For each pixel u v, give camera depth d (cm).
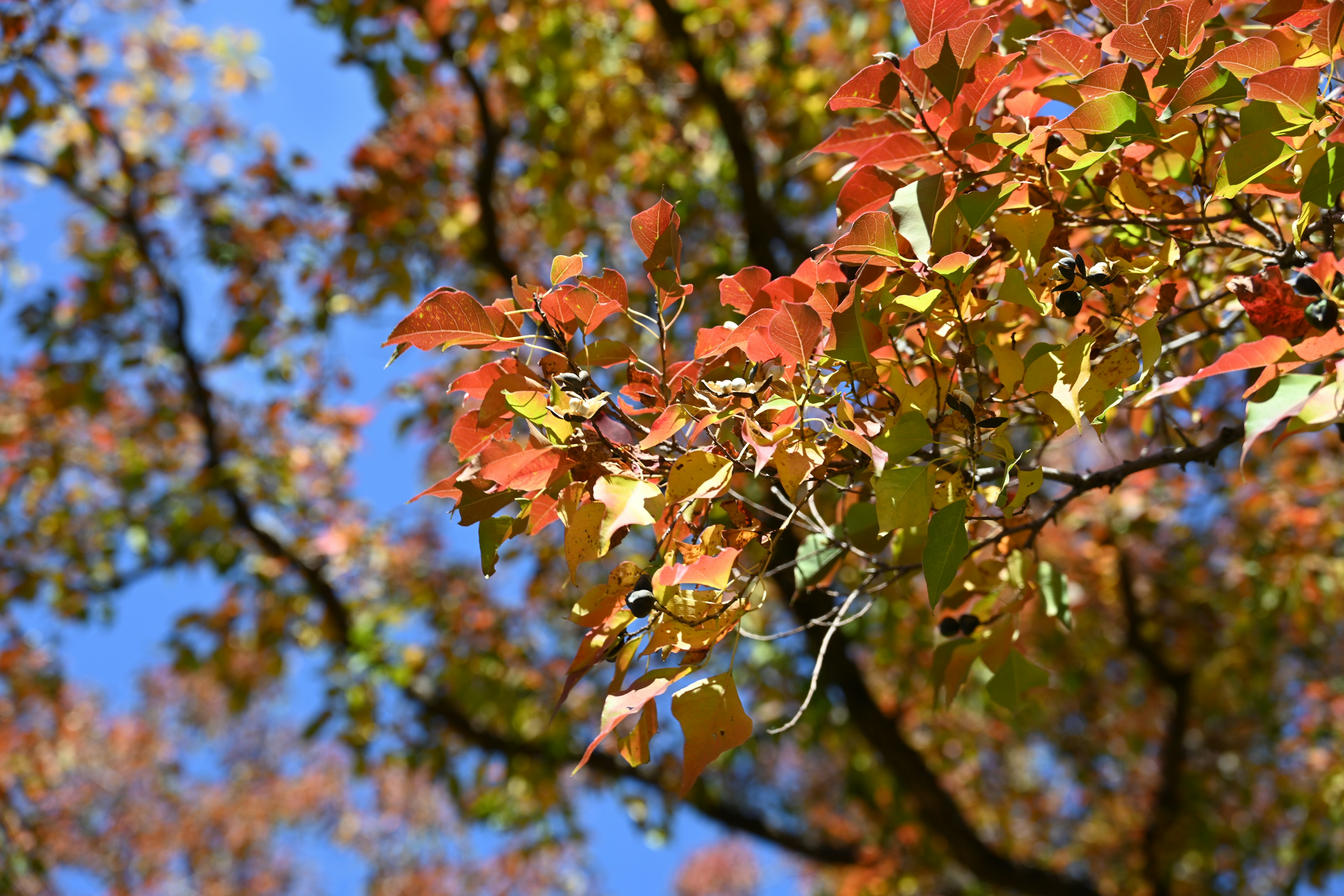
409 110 679
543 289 147
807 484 152
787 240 614
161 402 733
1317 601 533
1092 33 190
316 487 734
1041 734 801
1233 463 578
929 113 159
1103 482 181
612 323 527
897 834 697
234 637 688
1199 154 167
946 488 146
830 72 615
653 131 615
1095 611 698
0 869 730
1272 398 118
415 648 658
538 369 147
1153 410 232
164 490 731
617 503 127
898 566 188
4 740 751
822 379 147
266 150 688
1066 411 136
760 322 146
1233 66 133
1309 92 131
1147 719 757
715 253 605
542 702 680
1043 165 154
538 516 149
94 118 539
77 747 1058
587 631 138
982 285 168
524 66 554
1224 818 728
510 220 711
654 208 154
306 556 685
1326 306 133
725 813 698
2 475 696
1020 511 172
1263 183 148
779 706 642
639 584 139
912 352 184
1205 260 208
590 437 141
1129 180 162
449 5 546
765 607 632
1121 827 806
